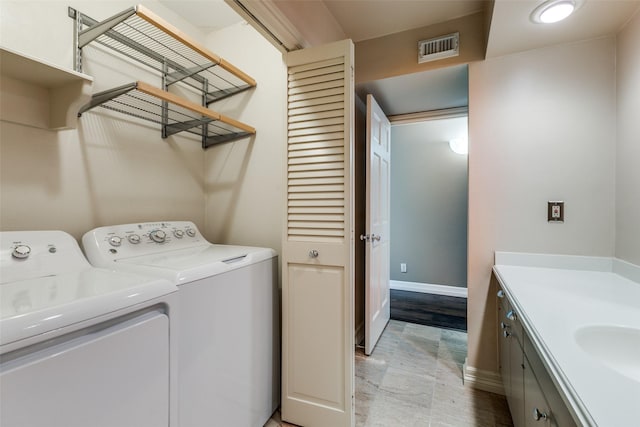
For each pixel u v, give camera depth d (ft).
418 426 5.05
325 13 5.80
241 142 6.56
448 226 12.59
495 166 5.90
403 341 8.26
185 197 6.41
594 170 5.26
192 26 6.55
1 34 3.79
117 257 4.23
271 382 5.27
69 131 4.49
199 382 3.66
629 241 4.68
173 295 3.16
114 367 2.51
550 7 4.38
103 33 4.33
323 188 4.89
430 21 6.32
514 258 5.79
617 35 5.03
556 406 2.27
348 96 4.70
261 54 6.33
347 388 4.76
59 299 2.40
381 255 8.55
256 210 6.41
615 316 3.15
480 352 6.14
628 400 1.77
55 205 4.33
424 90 7.47
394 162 13.35
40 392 2.04
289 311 5.16
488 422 5.12
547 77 5.54
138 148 5.46
